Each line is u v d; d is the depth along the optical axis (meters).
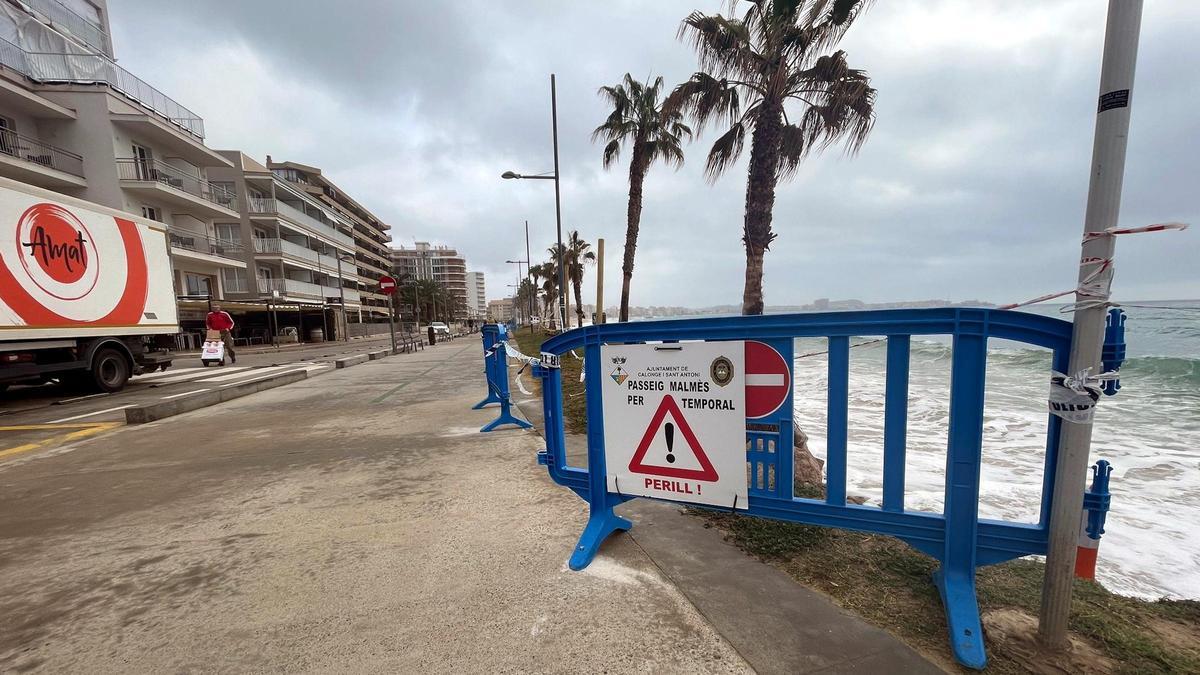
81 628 2.08
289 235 43.69
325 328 41.69
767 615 2.00
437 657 1.82
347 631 2.00
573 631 1.95
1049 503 1.82
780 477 2.27
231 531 3.04
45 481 4.17
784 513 2.27
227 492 3.78
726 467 2.36
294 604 2.21
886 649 1.77
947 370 14.15
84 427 6.44
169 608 2.21
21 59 19.66
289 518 3.22
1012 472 5.41
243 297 32.47
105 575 2.53
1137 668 1.66
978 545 1.92
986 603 2.06
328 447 5.08
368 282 73.00
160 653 1.90
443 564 2.54
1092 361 1.63
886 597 2.10
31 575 2.54
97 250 8.98
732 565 2.42
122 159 21.88
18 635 2.04
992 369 13.87
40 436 5.94
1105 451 6.18
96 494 3.82
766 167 6.84
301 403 8.05
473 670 1.74
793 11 6.00
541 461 3.10
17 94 18.58
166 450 5.15
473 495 3.56
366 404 7.76
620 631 1.93
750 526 2.86
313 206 48.53
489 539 2.82
